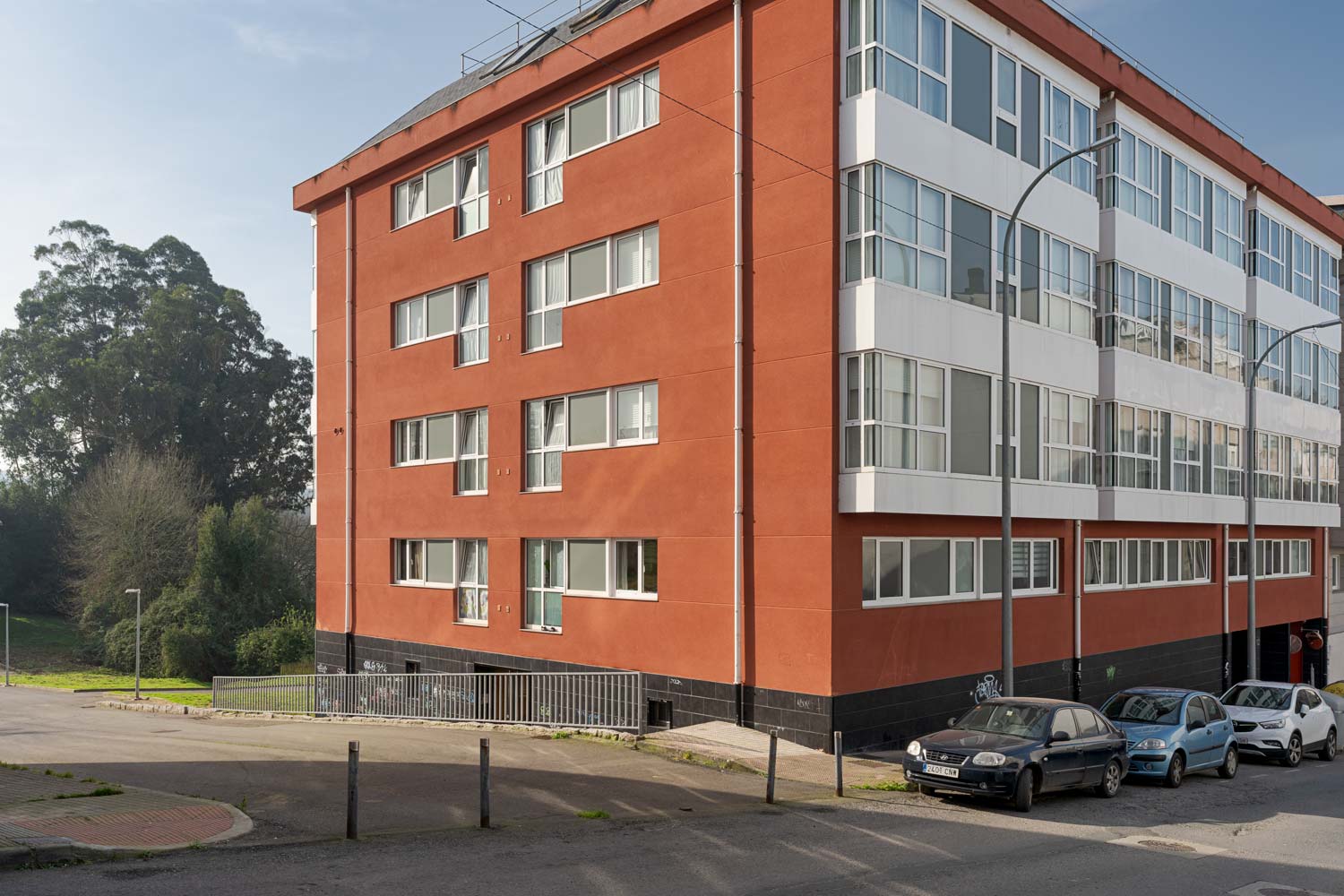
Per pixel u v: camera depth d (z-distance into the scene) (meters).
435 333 25.81
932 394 17.91
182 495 63.91
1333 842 12.03
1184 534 27.31
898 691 17.83
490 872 8.79
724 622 18.50
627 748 16.94
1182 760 16.33
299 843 9.57
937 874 9.59
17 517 70.75
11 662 59.28
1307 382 33.28
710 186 19.14
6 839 8.65
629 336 20.53
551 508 22.16
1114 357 22.89
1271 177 30.11
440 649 25.03
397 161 26.77
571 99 22.03
